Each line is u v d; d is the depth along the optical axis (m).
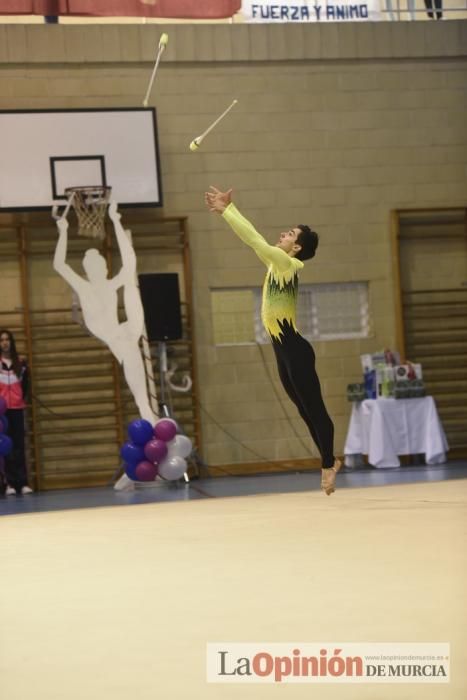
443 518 6.55
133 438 10.88
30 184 11.72
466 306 12.95
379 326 12.79
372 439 11.72
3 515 8.93
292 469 12.48
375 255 12.80
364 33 12.79
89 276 11.28
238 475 12.34
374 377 12.02
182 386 12.38
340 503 7.98
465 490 8.47
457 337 12.91
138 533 6.79
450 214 12.98
